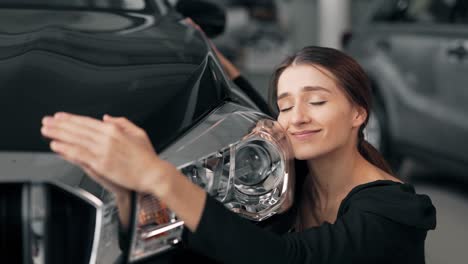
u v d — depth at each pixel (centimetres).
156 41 225
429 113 433
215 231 162
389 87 468
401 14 477
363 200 187
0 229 159
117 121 159
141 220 167
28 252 160
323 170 204
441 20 436
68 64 200
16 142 166
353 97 197
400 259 186
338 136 196
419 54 443
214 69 214
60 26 231
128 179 154
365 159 212
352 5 1210
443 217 402
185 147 179
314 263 174
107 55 209
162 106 186
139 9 275
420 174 491
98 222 160
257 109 210
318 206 211
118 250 167
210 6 311
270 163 186
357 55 503
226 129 185
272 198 186
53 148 154
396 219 184
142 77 198
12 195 159
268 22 1012
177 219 172
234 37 980
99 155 152
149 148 158
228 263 167
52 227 160
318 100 195
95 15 254
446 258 340
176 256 174
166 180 156
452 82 412
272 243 169
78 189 159
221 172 180
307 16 1255
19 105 179
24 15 244
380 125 477
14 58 201
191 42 230
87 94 187
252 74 991
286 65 203
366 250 179
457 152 412
